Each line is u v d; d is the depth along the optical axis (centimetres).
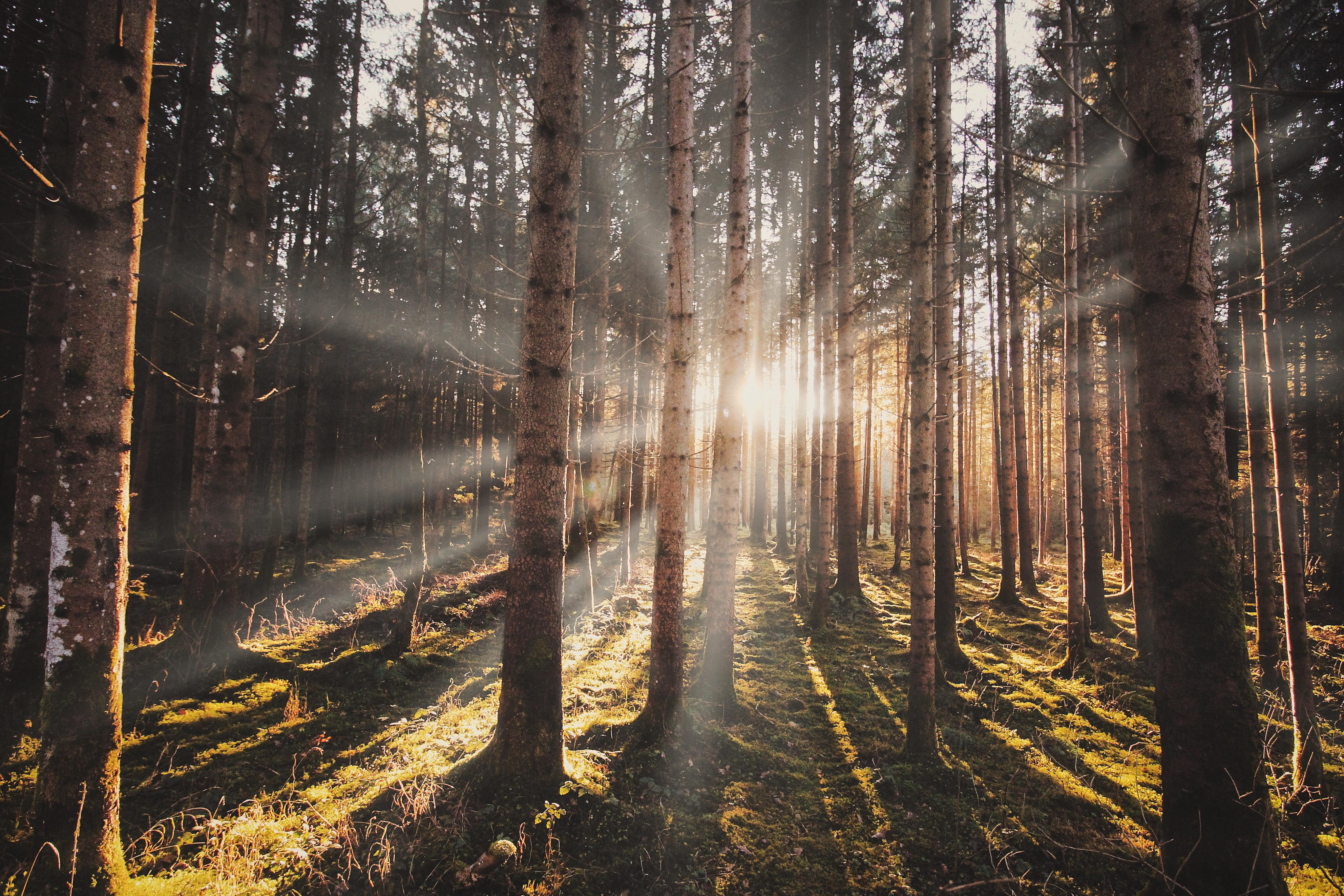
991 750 568
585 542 1320
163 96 1176
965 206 1323
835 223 1438
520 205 1559
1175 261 304
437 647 848
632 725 580
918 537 550
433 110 1215
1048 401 2039
